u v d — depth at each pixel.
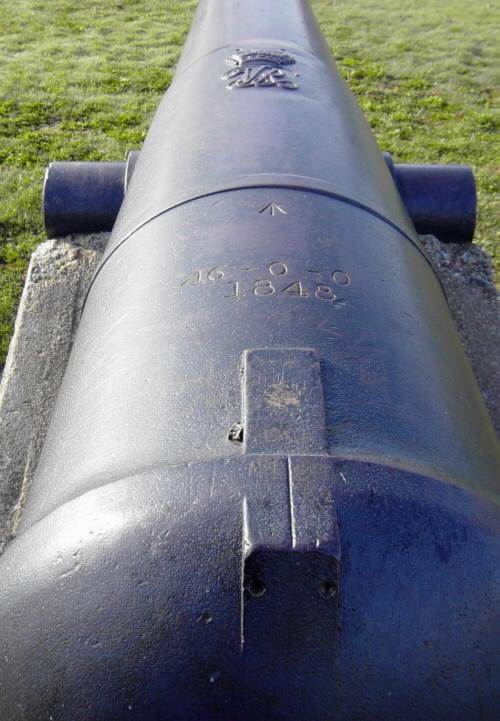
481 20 9.66
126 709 1.28
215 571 1.26
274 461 1.31
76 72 7.75
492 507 1.40
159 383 1.61
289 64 3.21
